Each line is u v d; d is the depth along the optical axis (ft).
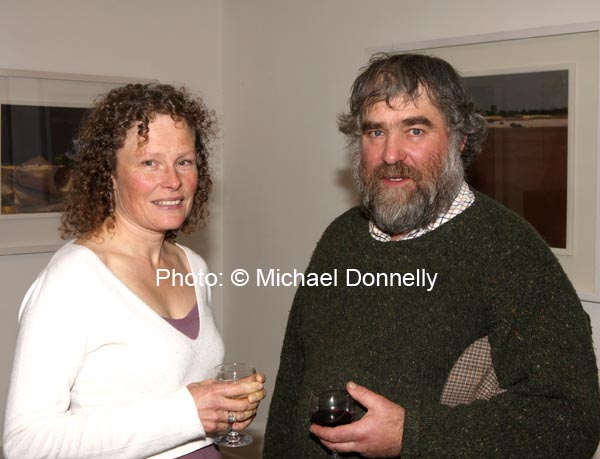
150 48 11.25
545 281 4.66
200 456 5.40
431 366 4.94
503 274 4.78
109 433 4.59
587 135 7.63
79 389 4.77
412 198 5.07
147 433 4.68
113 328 4.81
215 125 12.13
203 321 5.58
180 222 5.25
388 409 4.64
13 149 9.78
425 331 4.99
